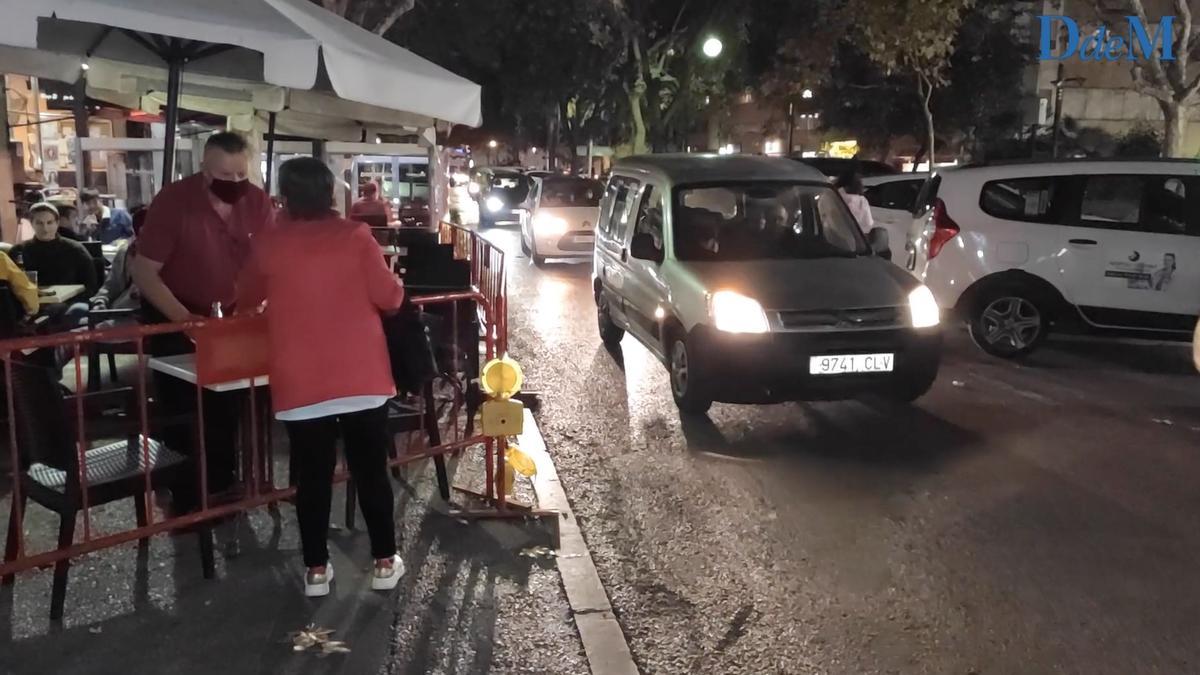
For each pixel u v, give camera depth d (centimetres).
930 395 854
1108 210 965
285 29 513
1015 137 3394
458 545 518
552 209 1841
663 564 514
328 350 419
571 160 4541
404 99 609
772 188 862
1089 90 3391
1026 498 606
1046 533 552
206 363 458
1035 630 443
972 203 1002
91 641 406
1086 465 668
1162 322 952
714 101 3431
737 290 720
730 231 836
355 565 486
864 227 1105
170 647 404
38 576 465
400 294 436
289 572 476
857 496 611
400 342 463
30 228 1080
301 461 435
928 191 1066
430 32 2820
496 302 708
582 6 2834
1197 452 698
